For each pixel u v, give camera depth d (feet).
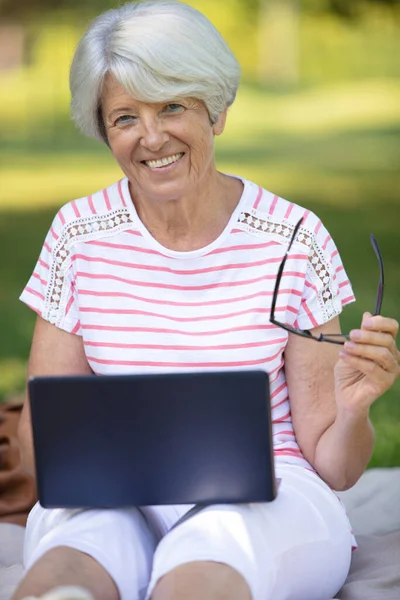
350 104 79.82
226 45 10.61
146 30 10.18
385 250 42.14
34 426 9.27
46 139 72.79
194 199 10.73
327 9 88.58
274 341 10.71
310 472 10.55
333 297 10.98
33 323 33.47
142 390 9.14
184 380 9.11
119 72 10.17
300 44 88.38
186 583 8.46
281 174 58.90
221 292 10.78
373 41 88.53
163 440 9.21
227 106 10.85
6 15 82.38
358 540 12.30
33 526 9.96
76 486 9.35
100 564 8.95
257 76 87.97
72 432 9.25
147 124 10.37
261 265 10.82
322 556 9.77
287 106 80.64
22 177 61.05
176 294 10.76
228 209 10.99
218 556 8.70
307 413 10.85
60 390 9.19
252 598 8.76
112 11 10.64
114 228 10.99
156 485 9.29
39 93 80.43
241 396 9.11
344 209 50.47
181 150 10.53
